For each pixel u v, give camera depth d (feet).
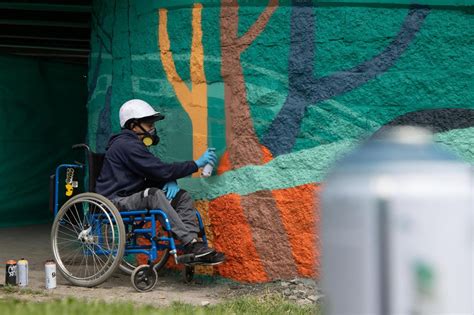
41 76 65.51
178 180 38.68
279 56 35.88
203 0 37.55
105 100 44.14
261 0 36.19
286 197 35.53
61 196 67.21
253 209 36.09
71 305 26.37
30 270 40.75
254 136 36.29
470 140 34.47
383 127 34.73
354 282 8.98
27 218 64.75
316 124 35.27
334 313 9.15
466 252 8.85
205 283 37.32
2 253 47.93
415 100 34.68
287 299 33.04
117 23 42.91
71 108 67.72
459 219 8.87
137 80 40.93
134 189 35.91
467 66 34.60
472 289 8.82
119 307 26.37
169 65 39.01
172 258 39.24
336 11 35.09
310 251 35.09
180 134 38.63
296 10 35.58
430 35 34.60
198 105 37.91
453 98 34.60
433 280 8.79
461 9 34.53
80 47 73.26
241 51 36.58
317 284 34.83
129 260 40.24
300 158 35.42
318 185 35.09
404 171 8.95
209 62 37.45
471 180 8.99
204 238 36.29
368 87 34.86
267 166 35.96
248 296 33.86
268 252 35.78
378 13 34.78
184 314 26.18
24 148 64.28
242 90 36.55
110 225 34.65
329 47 35.17
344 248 9.09
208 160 36.55
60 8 58.13
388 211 8.87
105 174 36.17
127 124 36.86
